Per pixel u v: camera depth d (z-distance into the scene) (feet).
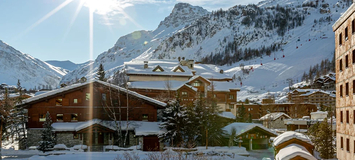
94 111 188.65
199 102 195.72
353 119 121.29
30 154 151.94
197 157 118.42
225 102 281.54
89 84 188.75
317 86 628.69
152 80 277.03
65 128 174.29
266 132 201.16
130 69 278.87
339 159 142.10
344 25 135.13
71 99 186.39
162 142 176.86
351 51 123.95
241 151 177.37
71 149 162.61
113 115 189.26
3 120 157.17
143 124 185.88
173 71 285.02
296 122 263.49
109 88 184.65
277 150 124.47
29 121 178.40
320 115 276.21
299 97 491.72
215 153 161.89
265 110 377.50
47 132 162.20
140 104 194.70
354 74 120.16
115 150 164.14
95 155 139.85
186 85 249.14
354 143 120.16
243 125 203.51
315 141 158.30
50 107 182.39
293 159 97.76
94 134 181.68
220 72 339.16
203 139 186.70
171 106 182.19
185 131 177.17
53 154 150.71
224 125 225.76
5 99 172.45
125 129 179.22
